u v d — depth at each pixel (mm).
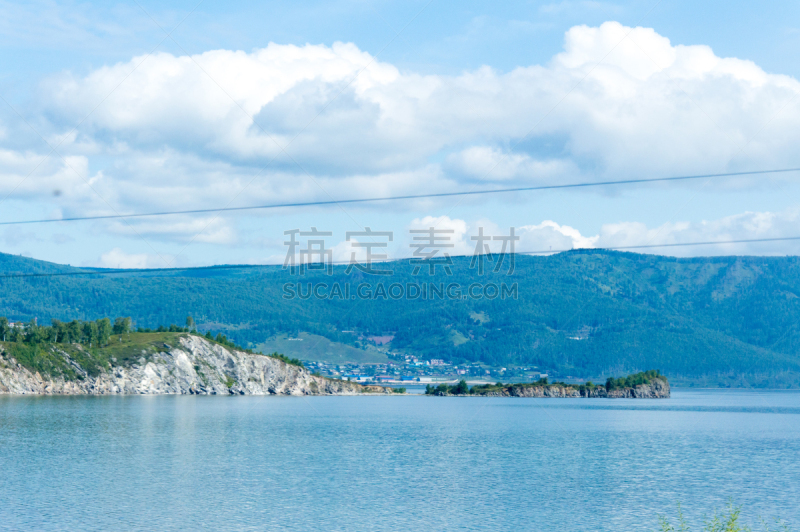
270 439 157625
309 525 73312
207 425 187375
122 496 85625
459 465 119062
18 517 73875
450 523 75188
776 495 94125
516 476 107188
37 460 114562
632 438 175750
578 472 112312
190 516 75938
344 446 147000
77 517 74312
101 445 135875
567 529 73562
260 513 78000
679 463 125625
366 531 71375
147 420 194125
